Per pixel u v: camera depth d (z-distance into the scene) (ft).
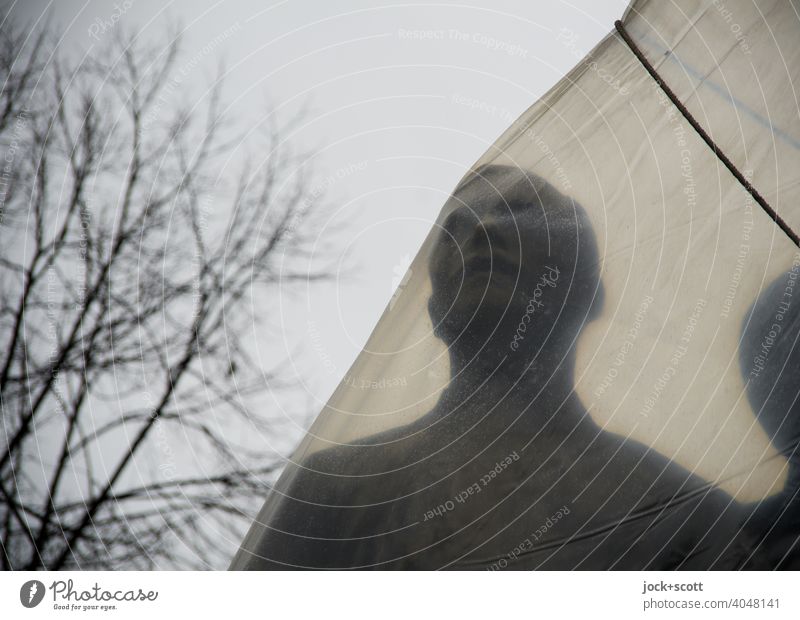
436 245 6.94
